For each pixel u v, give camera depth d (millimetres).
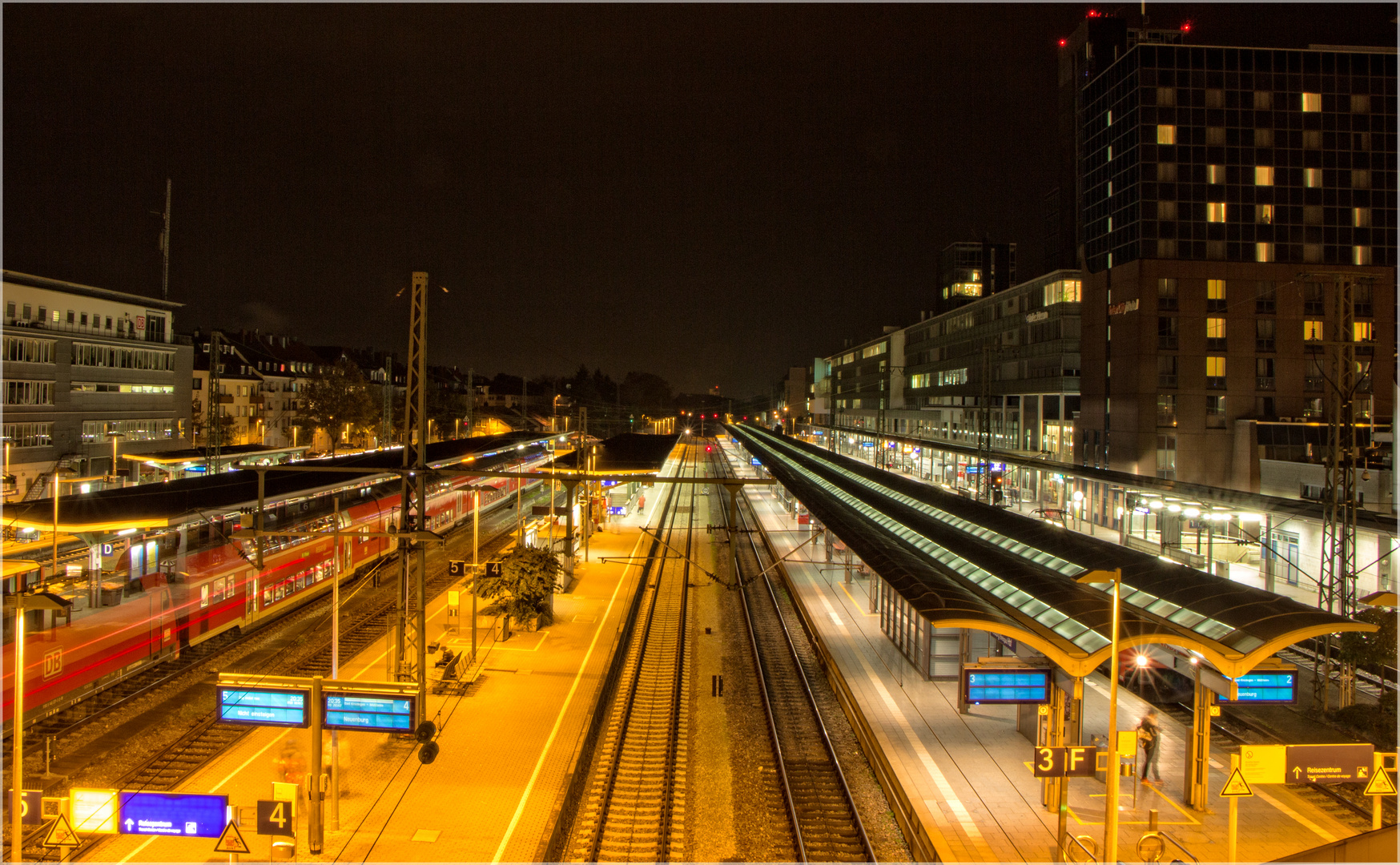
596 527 55906
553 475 24828
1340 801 17859
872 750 20203
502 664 26797
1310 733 22047
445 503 51188
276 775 18766
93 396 57094
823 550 48625
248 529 22188
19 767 14062
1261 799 18000
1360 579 34188
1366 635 22891
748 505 74500
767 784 18734
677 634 31344
